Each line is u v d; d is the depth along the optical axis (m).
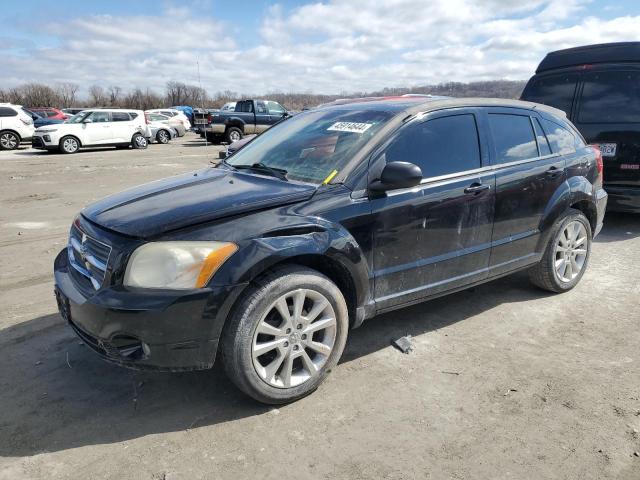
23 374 3.29
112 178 12.30
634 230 6.82
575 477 2.36
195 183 3.42
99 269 2.75
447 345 3.64
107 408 2.93
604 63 6.66
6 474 2.41
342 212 3.04
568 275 4.57
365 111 3.68
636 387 3.07
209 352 2.65
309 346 2.96
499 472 2.39
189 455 2.53
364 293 3.18
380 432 2.69
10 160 16.84
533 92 7.30
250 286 2.73
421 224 3.38
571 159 4.49
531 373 3.25
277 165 3.55
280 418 2.82
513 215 3.96
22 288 4.84
